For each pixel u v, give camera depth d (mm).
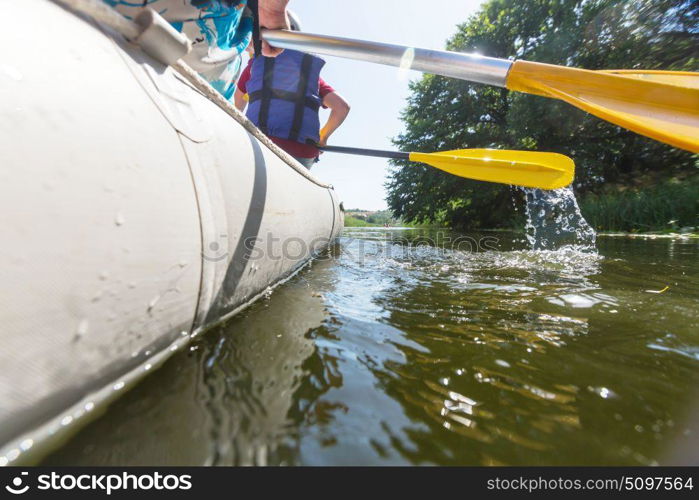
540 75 1234
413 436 499
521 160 2115
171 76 744
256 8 1338
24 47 404
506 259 2414
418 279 1652
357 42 1430
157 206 579
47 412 414
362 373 679
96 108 475
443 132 12773
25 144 372
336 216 3318
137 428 481
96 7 531
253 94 2811
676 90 1036
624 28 9414
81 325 438
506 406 571
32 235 372
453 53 1336
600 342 840
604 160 9922
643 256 2516
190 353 707
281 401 573
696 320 1007
